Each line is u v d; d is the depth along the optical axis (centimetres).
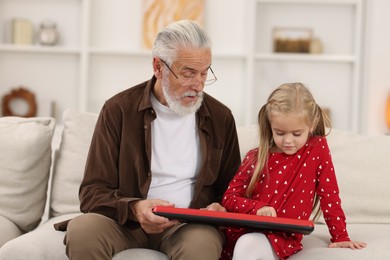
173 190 248
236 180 247
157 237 244
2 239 262
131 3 542
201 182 248
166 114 251
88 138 291
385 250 226
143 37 535
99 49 526
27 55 542
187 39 236
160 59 242
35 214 286
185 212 215
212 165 252
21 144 283
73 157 289
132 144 246
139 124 248
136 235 242
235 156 259
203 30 241
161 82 246
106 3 542
